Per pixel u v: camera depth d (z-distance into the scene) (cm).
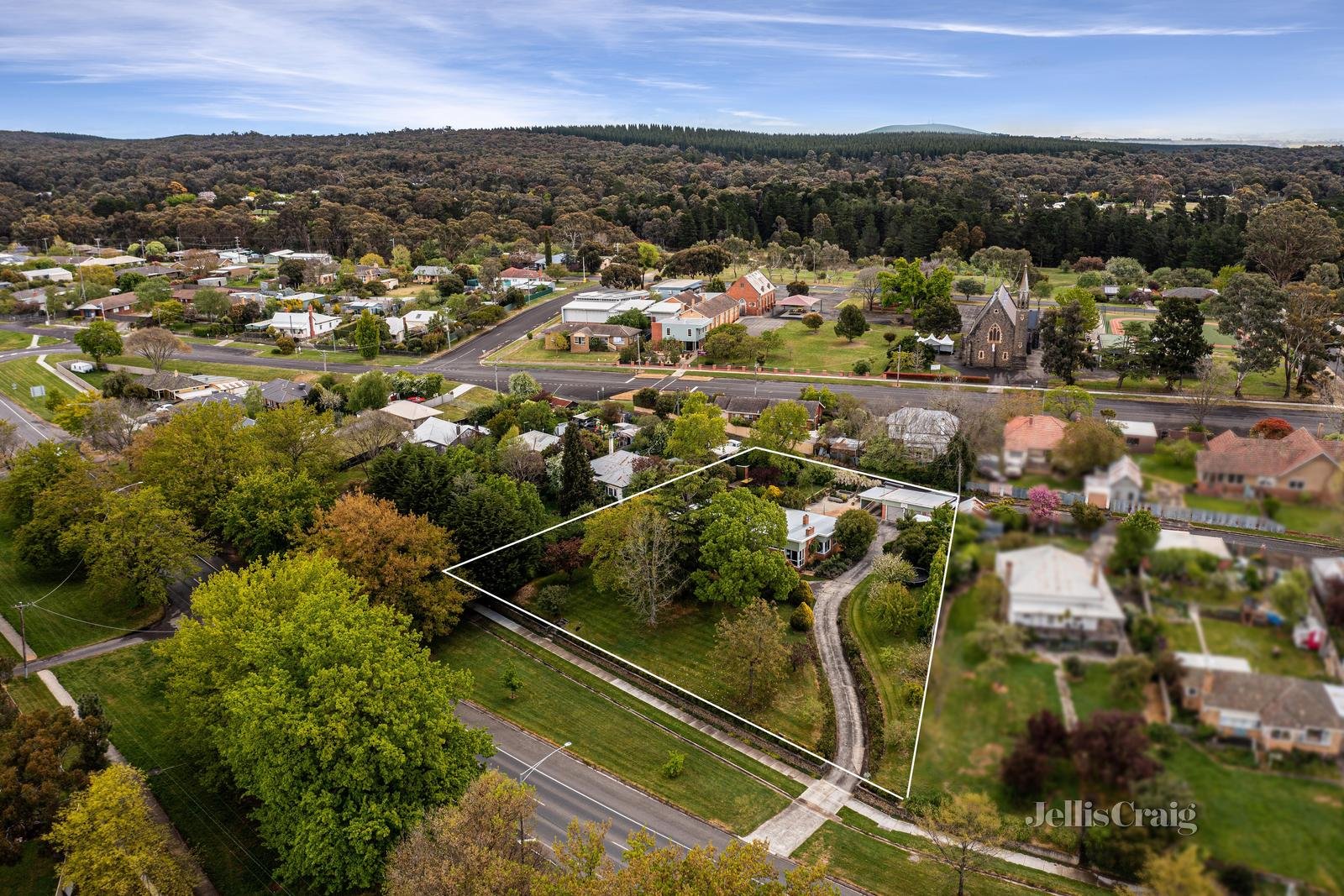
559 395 10894
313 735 3556
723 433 8244
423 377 11412
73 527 6081
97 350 11925
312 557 5134
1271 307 8831
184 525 6041
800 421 8319
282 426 7281
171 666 4591
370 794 3653
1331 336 8838
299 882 3794
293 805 3622
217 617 4400
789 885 2803
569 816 4116
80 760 4053
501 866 3047
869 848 3816
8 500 6644
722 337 11925
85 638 5731
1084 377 10056
